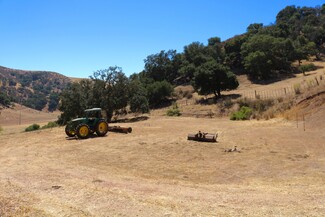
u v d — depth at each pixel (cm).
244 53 7744
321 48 9338
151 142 1555
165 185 812
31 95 16562
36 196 688
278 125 2058
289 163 1054
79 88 3466
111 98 3431
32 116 10762
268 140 1512
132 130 2134
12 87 16888
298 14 12631
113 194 705
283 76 6612
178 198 682
